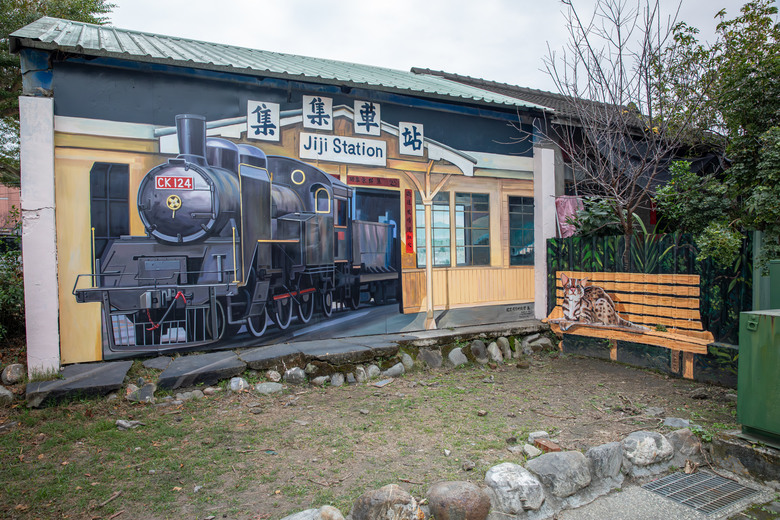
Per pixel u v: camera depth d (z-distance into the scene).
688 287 5.56
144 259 5.37
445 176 7.12
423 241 7.00
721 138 7.16
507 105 7.25
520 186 7.66
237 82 5.79
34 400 4.32
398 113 6.79
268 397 4.91
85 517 2.72
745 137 5.24
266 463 3.41
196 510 2.79
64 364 5.07
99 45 5.23
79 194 5.14
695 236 5.53
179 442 3.77
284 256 6.05
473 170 7.30
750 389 3.52
